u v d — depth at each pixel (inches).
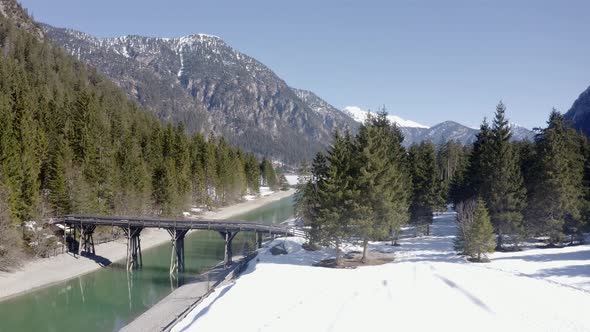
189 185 4082.2
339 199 1829.5
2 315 1625.2
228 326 1107.9
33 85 4933.6
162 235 3129.9
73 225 2463.1
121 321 1550.2
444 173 4185.5
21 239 2112.5
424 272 1502.2
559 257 1669.5
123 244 2746.1
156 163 3794.3
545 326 995.9
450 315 1087.6
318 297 1285.7
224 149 5285.4
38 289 1927.9
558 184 1919.3
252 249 2593.5
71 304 1740.9
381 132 2161.7
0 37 6210.6
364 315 1113.4
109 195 2945.4
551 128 2078.0
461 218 2117.4
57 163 2623.0
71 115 3676.2
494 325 1016.2
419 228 2551.7
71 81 6146.7
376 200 1840.6
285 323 1088.2
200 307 1352.1
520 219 1931.6
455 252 1946.4
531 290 1249.4
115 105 5551.2
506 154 2010.3
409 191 2407.7
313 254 2121.1
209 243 2957.7
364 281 1433.3
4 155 2196.1
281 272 1614.2
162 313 1551.4
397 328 1022.4
